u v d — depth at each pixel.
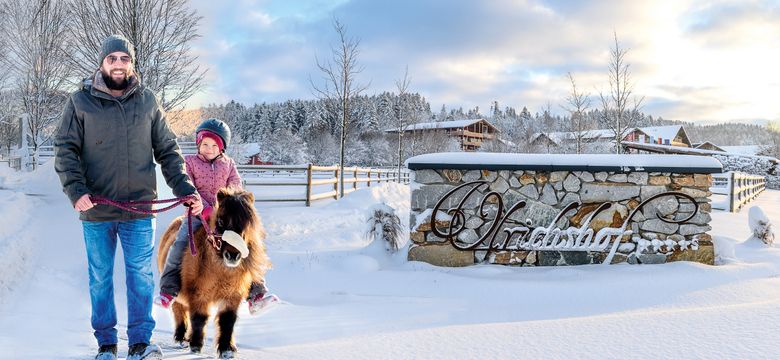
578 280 7.49
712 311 4.45
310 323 5.51
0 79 24.09
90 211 3.62
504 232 8.64
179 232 4.39
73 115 3.57
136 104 3.71
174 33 15.67
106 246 3.69
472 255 8.66
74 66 15.69
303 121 113.00
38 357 3.57
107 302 3.70
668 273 7.79
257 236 4.23
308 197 17.84
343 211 16.22
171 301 4.11
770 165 49.59
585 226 8.61
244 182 17.72
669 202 8.66
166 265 4.25
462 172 8.67
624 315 4.61
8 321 4.70
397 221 9.28
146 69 15.26
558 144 48.94
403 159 54.25
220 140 5.14
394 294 6.98
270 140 83.56
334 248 10.36
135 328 3.70
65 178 3.47
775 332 3.73
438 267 8.42
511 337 4.11
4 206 10.47
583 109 29.56
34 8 22.64
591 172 8.65
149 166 3.78
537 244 8.59
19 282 6.27
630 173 8.66
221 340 3.99
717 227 14.66
